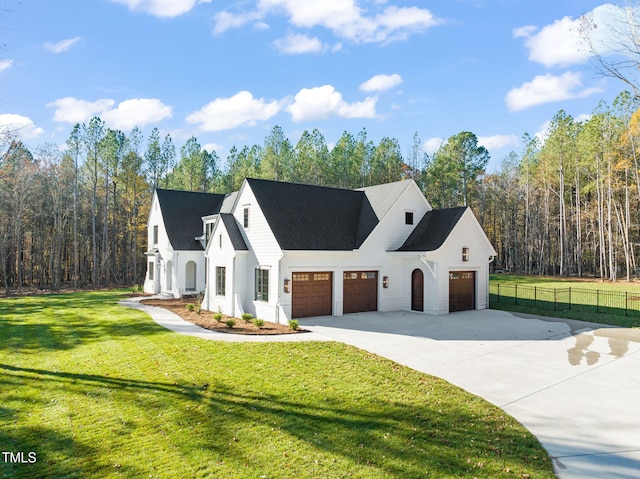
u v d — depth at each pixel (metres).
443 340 14.67
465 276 22.23
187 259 28.38
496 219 58.81
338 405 8.41
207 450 6.52
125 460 6.20
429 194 54.66
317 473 5.82
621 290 30.92
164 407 8.28
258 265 19.89
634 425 7.66
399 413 8.03
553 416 8.05
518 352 13.05
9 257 41.72
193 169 52.81
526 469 6.03
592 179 45.31
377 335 15.42
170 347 13.23
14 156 29.52
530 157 52.69
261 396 8.90
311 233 20.06
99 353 12.55
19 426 7.38
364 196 24.75
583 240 49.78
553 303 23.98
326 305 20.03
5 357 12.18
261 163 51.97
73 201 41.94
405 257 21.88
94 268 40.91
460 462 6.18
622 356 12.60
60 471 5.90
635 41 14.21
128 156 43.78
